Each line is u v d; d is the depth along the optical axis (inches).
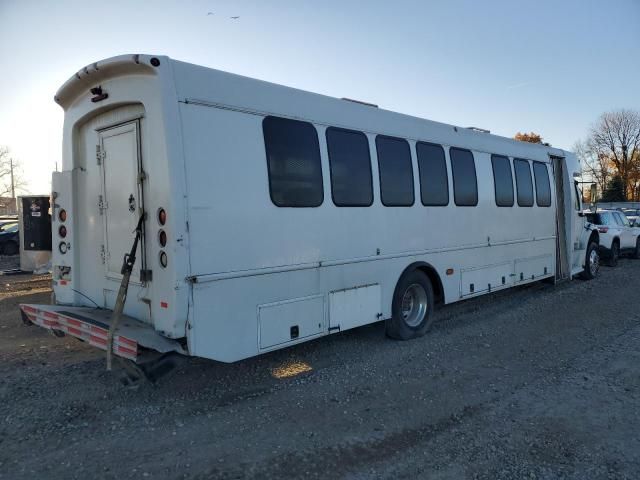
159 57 157.8
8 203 2600.9
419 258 259.9
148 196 169.5
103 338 163.6
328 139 210.5
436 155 273.1
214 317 165.3
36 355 226.5
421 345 251.0
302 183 196.9
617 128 2608.3
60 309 195.2
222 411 170.7
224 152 169.2
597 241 489.4
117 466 134.3
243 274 174.1
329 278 209.2
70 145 205.6
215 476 130.6
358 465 137.6
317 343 252.5
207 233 163.0
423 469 135.9
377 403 179.8
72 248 208.7
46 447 143.3
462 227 290.7
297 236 194.2
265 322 182.2
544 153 389.7
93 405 172.4
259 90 183.6
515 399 184.4
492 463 139.4
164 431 154.9
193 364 216.2
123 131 180.9
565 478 132.2
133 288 178.7
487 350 243.8
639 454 144.6
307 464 137.5
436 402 181.2
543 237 381.4
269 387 193.5
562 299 372.5
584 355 236.1
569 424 163.9
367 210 227.5
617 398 185.5
